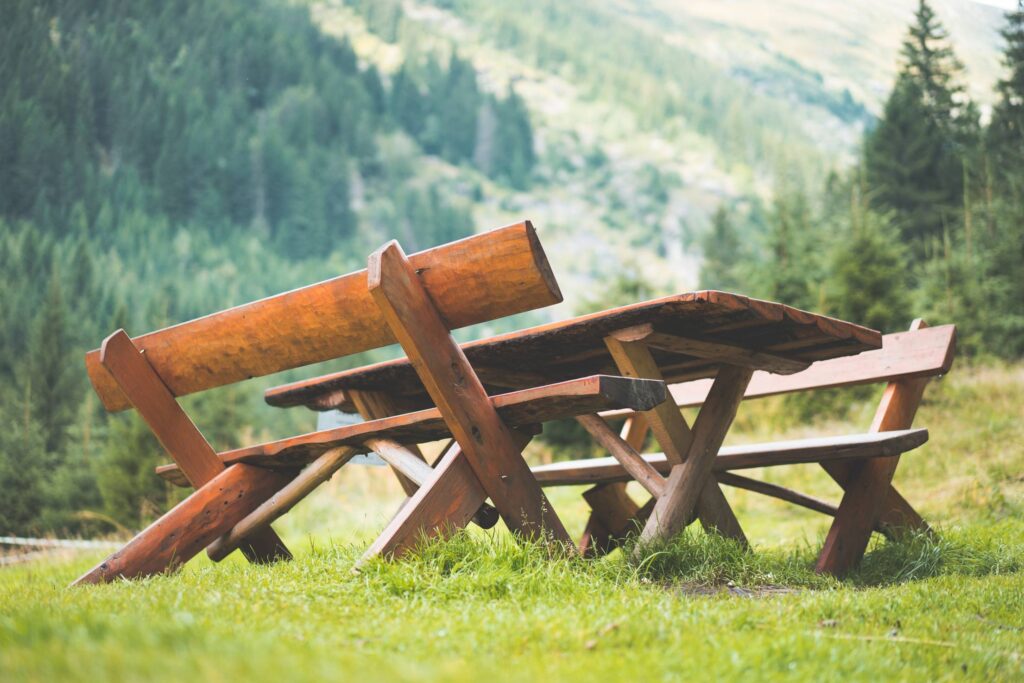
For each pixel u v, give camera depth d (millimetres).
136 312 100438
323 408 5613
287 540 9328
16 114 128875
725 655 2174
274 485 4320
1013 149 22469
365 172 182375
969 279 16922
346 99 186375
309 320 3641
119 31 160125
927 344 4836
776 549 5598
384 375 4941
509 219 188250
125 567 3871
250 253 149375
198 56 170750
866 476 4520
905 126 27125
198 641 1972
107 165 148625
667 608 2711
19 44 136625
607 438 4191
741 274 19984
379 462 5367
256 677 1659
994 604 3379
